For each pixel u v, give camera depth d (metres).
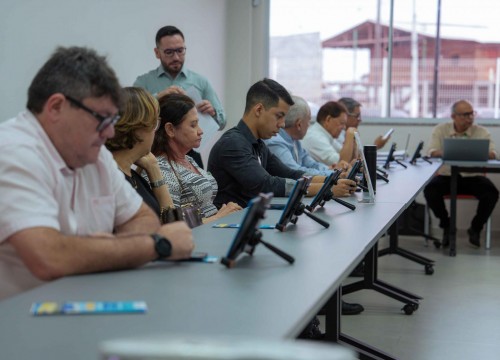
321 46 7.23
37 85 1.63
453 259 5.58
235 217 2.60
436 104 7.14
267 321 1.20
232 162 3.35
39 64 3.81
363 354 2.96
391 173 4.95
